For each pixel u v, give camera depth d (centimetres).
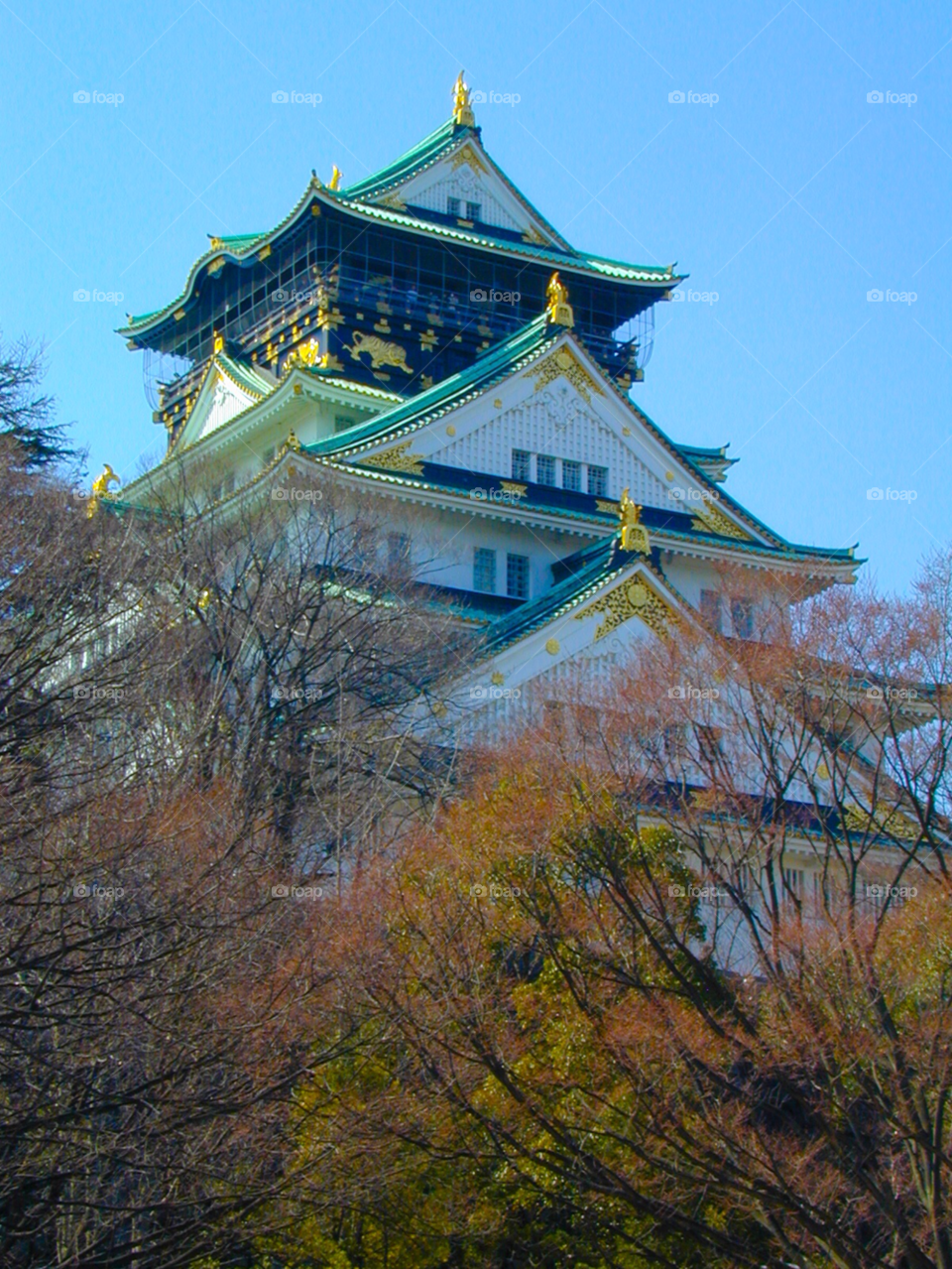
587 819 3844
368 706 5425
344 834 4606
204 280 9550
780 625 4475
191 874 3409
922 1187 3431
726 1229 3612
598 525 7600
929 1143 3331
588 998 3656
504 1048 3525
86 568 4494
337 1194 3306
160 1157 3269
